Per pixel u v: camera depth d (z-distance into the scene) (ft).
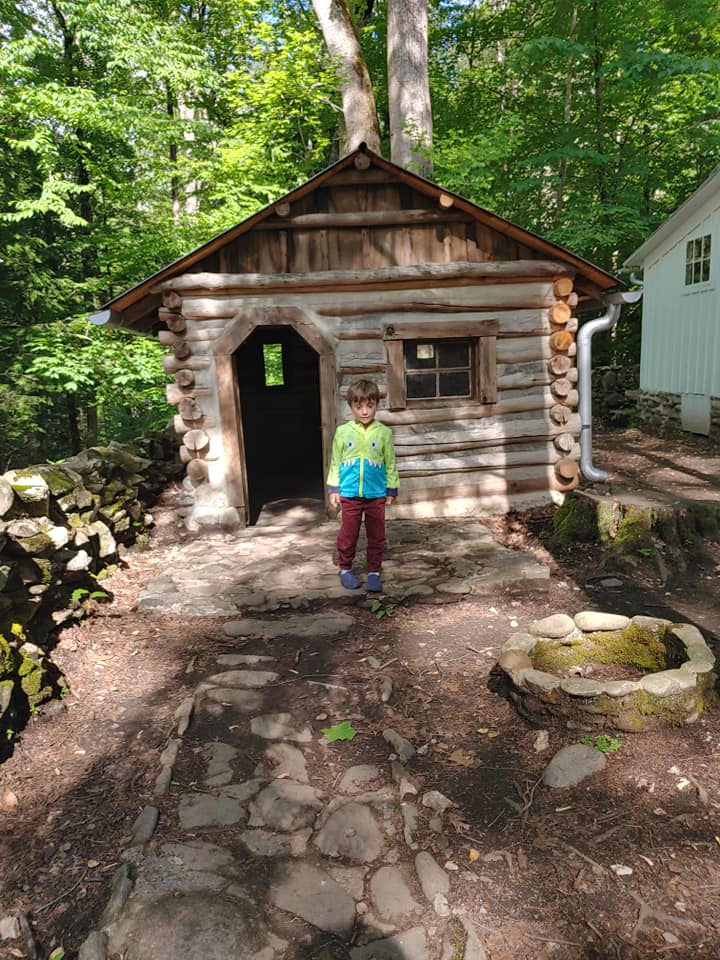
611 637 12.55
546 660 12.46
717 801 8.86
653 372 41.29
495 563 18.01
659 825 8.50
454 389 23.00
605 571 18.65
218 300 21.20
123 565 19.15
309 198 20.83
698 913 7.22
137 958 6.92
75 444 58.95
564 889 7.63
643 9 44.62
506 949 6.90
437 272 21.33
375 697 12.09
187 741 10.94
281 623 15.17
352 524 16.57
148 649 14.32
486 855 8.20
